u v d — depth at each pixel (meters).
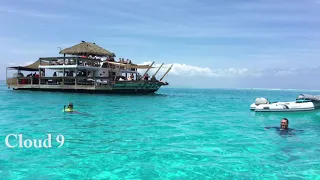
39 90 44.25
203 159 7.82
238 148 9.12
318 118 17.36
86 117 16.11
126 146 9.21
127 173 6.64
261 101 21.22
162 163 7.42
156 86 41.22
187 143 9.75
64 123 13.73
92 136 10.75
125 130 12.20
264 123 14.97
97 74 42.38
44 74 44.38
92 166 7.11
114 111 19.67
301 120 16.38
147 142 9.83
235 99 44.84
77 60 39.47
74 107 21.67
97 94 39.09
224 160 7.75
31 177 6.29
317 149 9.09
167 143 9.71
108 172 6.69
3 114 16.81
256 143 9.87
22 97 31.64
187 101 34.84
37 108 20.27
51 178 6.24
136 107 23.19
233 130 12.58
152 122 14.83
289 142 10.12
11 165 7.08
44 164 7.21
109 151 8.55
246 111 21.78
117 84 37.41
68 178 6.26
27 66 46.34
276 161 7.71
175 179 6.30
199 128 13.05
